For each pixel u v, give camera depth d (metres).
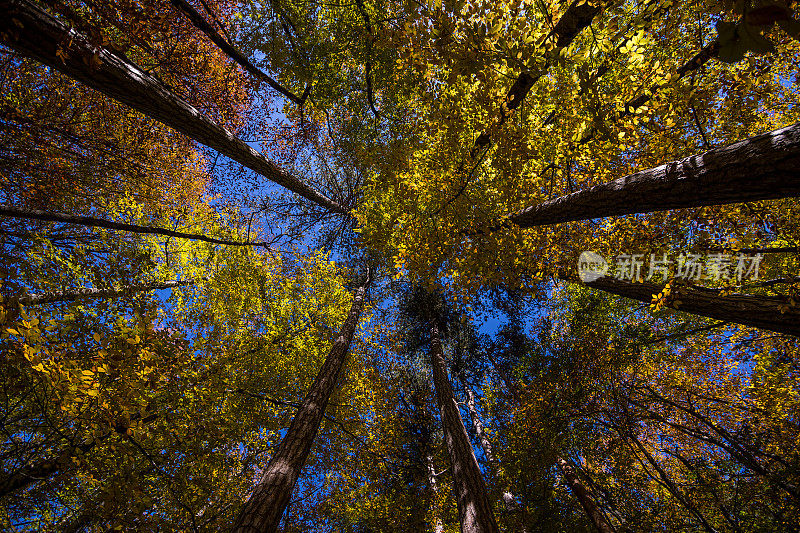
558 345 8.97
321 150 10.00
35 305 4.12
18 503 3.46
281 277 9.65
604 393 7.76
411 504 9.36
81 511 3.62
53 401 3.20
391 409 11.01
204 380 5.00
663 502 7.65
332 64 6.89
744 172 2.06
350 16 6.39
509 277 4.74
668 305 4.21
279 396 7.75
